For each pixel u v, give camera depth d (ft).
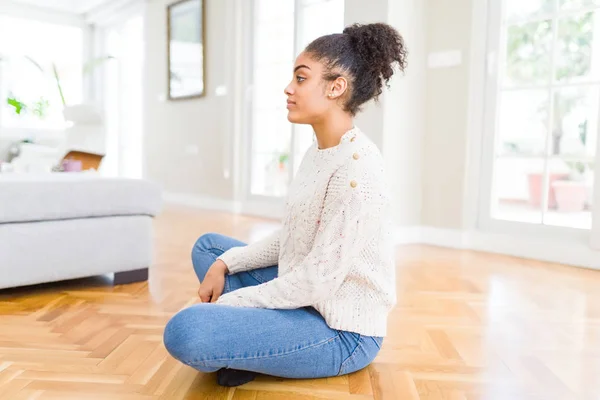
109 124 27.17
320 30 15.42
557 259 10.36
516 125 11.46
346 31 3.95
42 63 26.43
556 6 10.77
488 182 11.79
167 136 21.83
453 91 12.07
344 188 3.68
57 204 6.86
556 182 11.23
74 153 10.75
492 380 4.56
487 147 11.78
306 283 3.71
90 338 5.37
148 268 8.04
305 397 4.10
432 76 12.46
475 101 11.80
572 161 10.63
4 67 25.31
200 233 13.00
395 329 5.97
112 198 7.38
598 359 5.11
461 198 11.97
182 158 21.03
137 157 25.36
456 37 11.94
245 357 3.76
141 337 5.42
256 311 3.87
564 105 10.84
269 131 17.52
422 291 7.76
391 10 11.66
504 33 11.51
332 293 3.77
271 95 17.33
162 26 21.66
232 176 18.48
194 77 19.98
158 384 4.28
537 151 11.20
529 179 11.60
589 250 9.89
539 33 11.03
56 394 4.04
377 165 3.80
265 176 17.81
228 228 14.01
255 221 15.66
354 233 3.67
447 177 12.25
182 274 8.46
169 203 21.31
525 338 5.71
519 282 8.46
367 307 4.09
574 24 10.55
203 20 19.29
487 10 11.64
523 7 11.23
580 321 6.37
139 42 24.88
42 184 6.74
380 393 4.23
